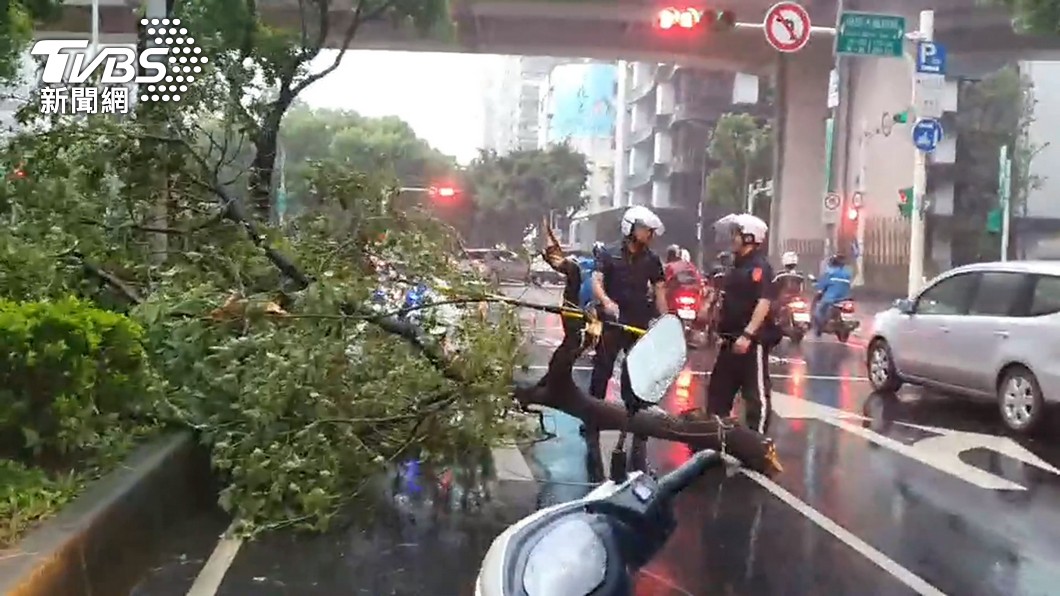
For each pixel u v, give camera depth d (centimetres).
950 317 1166
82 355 562
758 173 5944
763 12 3650
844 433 1039
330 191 824
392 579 574
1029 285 1069
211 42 1166
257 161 1162
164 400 652
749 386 860
